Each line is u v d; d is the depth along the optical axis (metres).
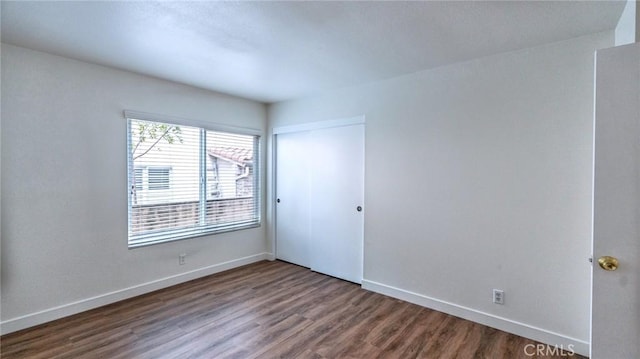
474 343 2.27
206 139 3.71
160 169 3.29
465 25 2.00
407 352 2.15
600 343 1.47
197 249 3.62
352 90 3.44
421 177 2.89
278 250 4.41
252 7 1.80
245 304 2.92
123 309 2.78
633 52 1.41
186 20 1.96
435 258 2.81
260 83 3.35
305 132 4.02
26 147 2.44
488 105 2.51
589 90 2.10
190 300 3.00
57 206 2.59
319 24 2.01
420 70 2.87
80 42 2.30
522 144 2.36
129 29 2.09
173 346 2.20
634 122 1.41
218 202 3.86
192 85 3.46
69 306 2.65
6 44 2.33
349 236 3.58
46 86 2.52
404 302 2.98
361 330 2.45
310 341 2.29
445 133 2.74
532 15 1.87
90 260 2.78
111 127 2.89
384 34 2.14
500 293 2.46
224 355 2.10
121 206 2.98
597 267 1.48
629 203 1.42
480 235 2.56
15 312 2.39
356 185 3.50
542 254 2.28
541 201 2.29
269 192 4.41
